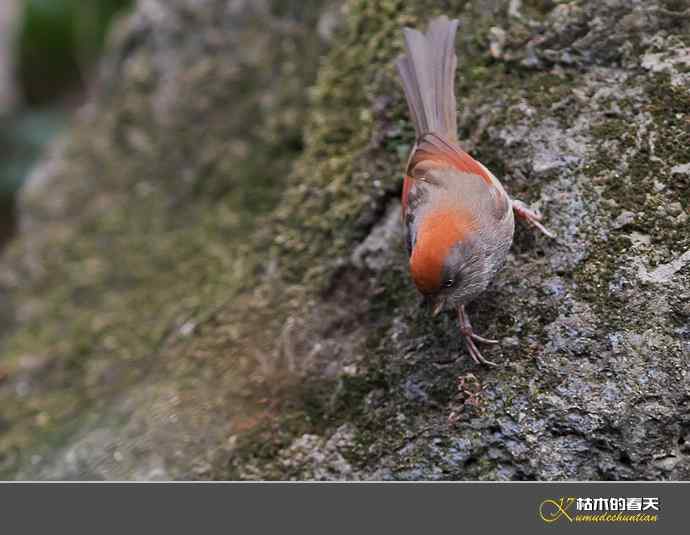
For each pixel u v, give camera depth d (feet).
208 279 40.78
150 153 46.88
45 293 46.16
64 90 64.18
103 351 41.09
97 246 46.16
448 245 26.05
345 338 31.91
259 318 35.19
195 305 39.09
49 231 48.01
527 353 26.86
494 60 32.24
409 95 30.55
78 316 43.86
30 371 41.96
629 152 28.43
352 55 36.94
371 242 32.63
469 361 27.68
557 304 27.09
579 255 27.48
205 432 32.96
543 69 31.27
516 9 32.42
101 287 44.52
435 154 28.48
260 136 43.39
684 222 27.02
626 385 25.54
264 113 43.52
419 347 29.07
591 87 30.09
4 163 60.08
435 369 28.27
